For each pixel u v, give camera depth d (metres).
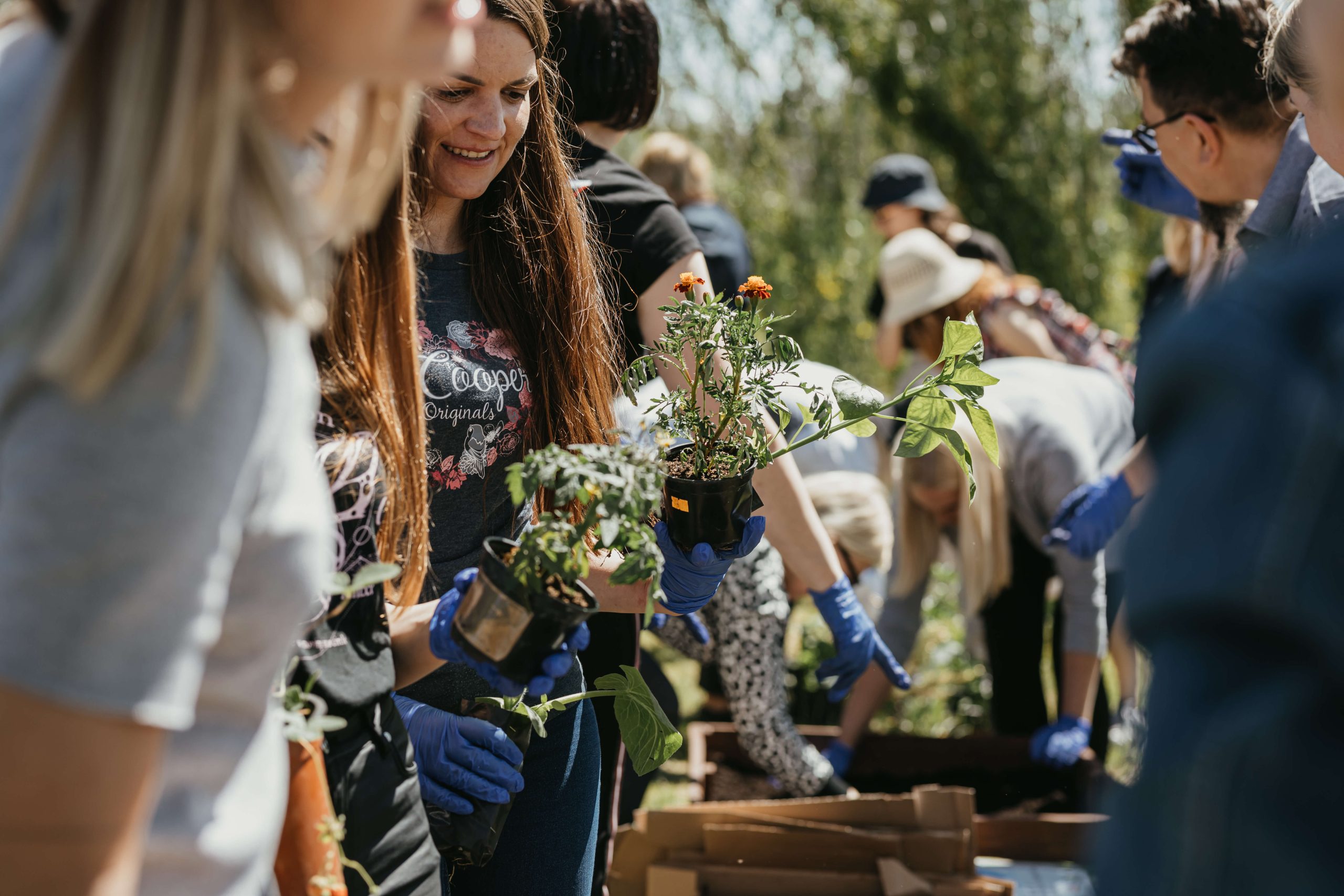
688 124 7.05
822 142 7.23
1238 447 0.63
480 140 1.54
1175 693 0.66
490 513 1.62
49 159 0.66
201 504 0.67
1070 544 2.75
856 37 7.08
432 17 0.77
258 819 0.85
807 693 3.55
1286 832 0.61
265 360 0.71
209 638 0.70
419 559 1.41
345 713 1.21
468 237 1.66
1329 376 0.63
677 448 1.48
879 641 2.06
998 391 3.07
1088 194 7.19
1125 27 6.86
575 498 1.18
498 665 1.16
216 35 0.66
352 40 0.72
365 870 1.23
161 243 0.65
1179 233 3.29
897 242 4.16
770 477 1.95
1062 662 3.07
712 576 1.48
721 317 1.46
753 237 6.96
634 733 1.50
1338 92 0.83
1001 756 3.03
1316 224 1.85
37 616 0.65
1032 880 2.46
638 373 1.57
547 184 1.69
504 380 1.62
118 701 0.66
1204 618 0.64
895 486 3.14
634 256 2.14
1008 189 7.15
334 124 0.85
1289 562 0.60
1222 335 0.66
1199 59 2.08
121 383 0.65
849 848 2.22
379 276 1.36
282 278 0.71
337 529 1.24
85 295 0.64
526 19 1.54
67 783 0.66
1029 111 7.09
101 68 0.66
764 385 1.44
